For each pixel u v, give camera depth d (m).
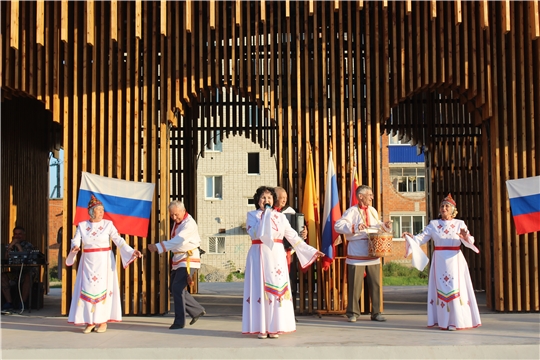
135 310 8.55
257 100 8.78
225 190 29.23
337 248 8.56
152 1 8.92
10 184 11.17
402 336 6.80
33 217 12.25
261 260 6.71
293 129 9.00
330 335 6.89
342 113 8.69
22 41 8.66
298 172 8.67
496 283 8.92
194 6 8.82
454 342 6.39
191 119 13.02
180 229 7.39
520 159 8.94
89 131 8.79
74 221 8.46
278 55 8.77
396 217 28.83
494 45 8.89
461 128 13.00
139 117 8.81
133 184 8.55
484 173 9.27
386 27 8.70
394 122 13.00
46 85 8.66
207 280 25.70
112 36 8.49
